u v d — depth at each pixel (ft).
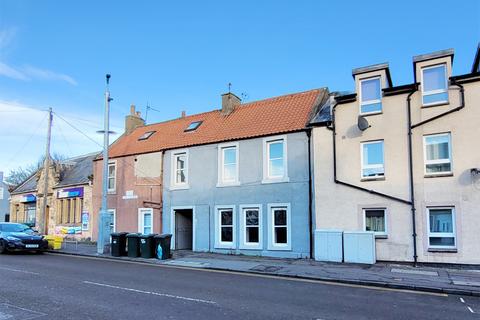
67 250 66.13
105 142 64.08
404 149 49.67
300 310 26.68
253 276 42.01
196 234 65.10
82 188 88.28
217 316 24.76
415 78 49.80
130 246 58.34
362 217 51.26
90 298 29.48
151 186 72.13
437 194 47.11
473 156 45.75
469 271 43.16
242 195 61.05
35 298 29.30
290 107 63.82
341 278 38.86
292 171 57.00
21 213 113.60
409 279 38.11
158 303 28.09
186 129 73.20
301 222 55.36
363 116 52.60
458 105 47.29
